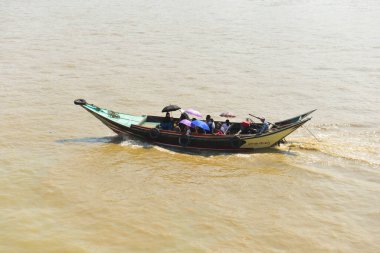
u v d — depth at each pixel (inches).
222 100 1172.5
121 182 714.8
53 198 659.4
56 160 789.2
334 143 881.5
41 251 540.7
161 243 559.5
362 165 784.3
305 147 858.1
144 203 652.1
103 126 967.6
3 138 879.1
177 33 2066.9
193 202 658.8
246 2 3225.9
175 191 690.8
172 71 1433.3
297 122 825.5
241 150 844.0
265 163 797.2
